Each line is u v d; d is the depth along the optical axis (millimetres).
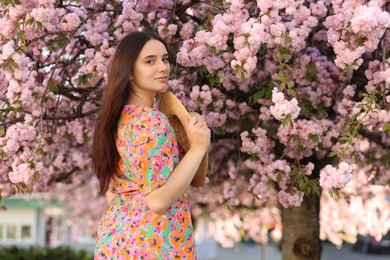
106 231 2607
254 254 22984
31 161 3406
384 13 3109
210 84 3844
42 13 3270
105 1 3996
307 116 3928
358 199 8195
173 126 2764
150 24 4371
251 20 3326
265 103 4156
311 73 4121
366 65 4227
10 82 3385
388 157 4613
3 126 3744
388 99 3477
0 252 10734
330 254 23734
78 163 5574
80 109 4250
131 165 2502
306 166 3674
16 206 17656
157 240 2508
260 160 4266
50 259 10977
